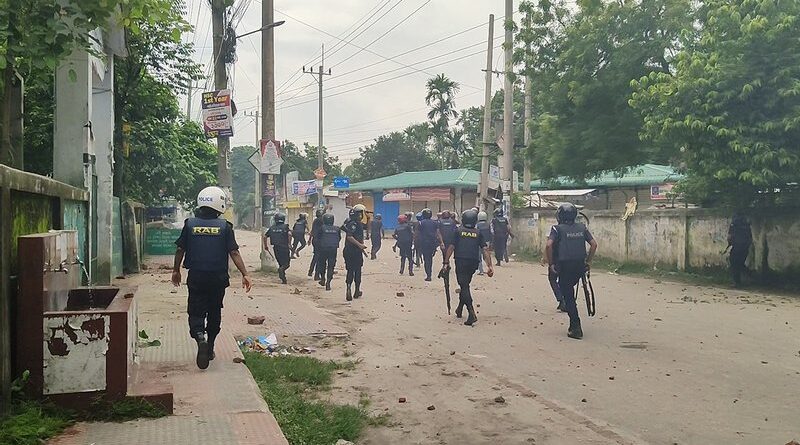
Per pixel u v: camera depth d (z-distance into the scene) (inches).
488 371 310.0
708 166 621.3
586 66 879.7
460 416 241.3
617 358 335.6
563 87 921.5
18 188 190.5
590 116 912.3
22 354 189.2
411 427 229.0
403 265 783.7
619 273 815.7
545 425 230.5
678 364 321.7
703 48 676.7
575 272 392.2
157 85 807.7
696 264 756.0
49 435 176.6
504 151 1081.4
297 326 410.0
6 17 239.9
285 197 2561.5
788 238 657.0
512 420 236.4
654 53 832.3
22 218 204.8
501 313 484.4
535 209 1083.3
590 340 382.6
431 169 2790.4
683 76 621.6
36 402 187.8
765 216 675.4
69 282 236.5
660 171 1430.9
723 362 325.1
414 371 310.0
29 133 592.1
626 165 912.9
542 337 392.5
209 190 282.0
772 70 597.3
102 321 195.8
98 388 195.6
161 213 1253.1
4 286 176.1
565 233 394.0
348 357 340.2
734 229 660.7
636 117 848.3
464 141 2635.3
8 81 289.3
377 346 367.9
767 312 491.5
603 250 914.7
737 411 245.1
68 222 300.8
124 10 267.0
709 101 597.9
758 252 682.8
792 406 251.1
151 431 186.2
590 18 871.7
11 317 187.6
